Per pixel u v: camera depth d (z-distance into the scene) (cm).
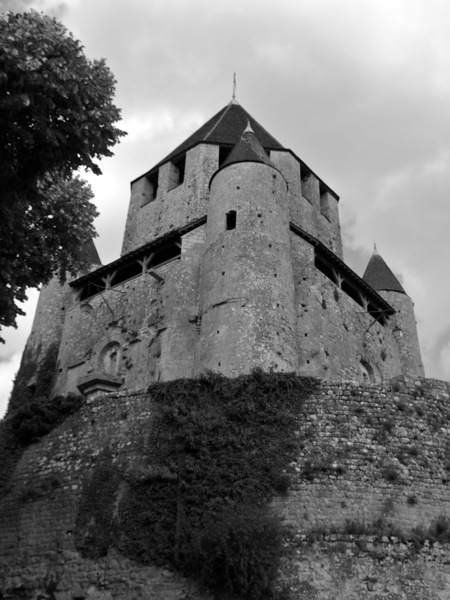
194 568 1445
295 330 2427
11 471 1845
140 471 1631
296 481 1575
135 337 2714
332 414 1705
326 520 1521
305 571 1431
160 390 1781
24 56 1195
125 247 3600
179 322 2595
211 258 2506
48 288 3300
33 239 1482
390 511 1547
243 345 2192
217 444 1625
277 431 1659
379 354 3125
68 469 1745
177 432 1667
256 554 1410
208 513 1518
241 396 1723
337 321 2852
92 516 1611
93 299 3078
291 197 3547
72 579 1534
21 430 1891
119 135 1373
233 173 2725
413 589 1427
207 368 2192
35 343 3158
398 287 3609
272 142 3853
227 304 2316
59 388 2873
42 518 1683
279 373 1775
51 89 1238
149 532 1530
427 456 1669
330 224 3872
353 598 1403
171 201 3569
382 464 1623
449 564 1478
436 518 1562
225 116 4022
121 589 1477
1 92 1209
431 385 1822
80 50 1310
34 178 1333
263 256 2450
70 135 1304
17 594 1577
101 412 1823
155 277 2783
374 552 1462
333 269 3072
